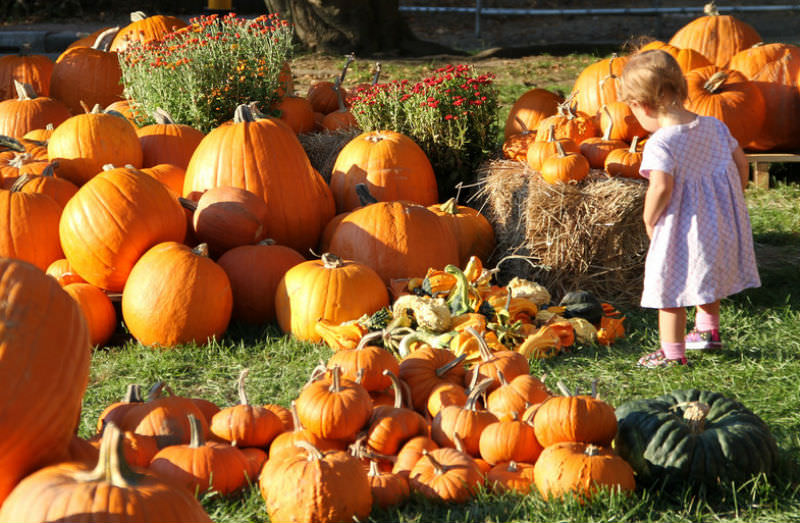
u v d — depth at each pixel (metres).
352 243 5.79
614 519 3.11
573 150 6.45
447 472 3.33
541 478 3.27
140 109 7.74
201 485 3.32
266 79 7.80
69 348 2.50
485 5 23.17
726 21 9.51
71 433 2.55
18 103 8.15
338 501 3.08
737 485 3.31
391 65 15.71
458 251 6.34
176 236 5.61
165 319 5.14
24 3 21.80
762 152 8.75
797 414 4.10
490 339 4.85
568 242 6.07
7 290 2.44
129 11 22.50
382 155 6.64
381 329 5.05
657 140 4.58
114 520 2.25
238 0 20.53
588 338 5.20
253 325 5.67
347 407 3.57
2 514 2.32
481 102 7.26
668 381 4.60
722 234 4.61
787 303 5.75
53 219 5.73
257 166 6.05
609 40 19.19
